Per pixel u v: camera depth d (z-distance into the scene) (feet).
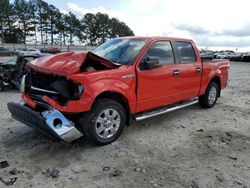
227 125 17.40
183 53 17.90
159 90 15.79
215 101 22.13
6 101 23.70
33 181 10.25
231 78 46.42
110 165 11.57
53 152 12.65
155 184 10.16
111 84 12.96
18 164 11.48
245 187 10.13
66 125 11.85
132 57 14.61
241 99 26.02
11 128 15.79
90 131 12.69
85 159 12.05
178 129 16.37
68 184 10.09
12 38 244.42
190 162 11.98
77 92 12.01
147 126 16.74
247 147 13.79
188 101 19.53
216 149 13.43
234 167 11.62
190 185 10.14
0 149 12.89
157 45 15.85
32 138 14.24
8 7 234.58
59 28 274.98
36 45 193.36
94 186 9.99
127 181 10.34
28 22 254.47
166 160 12.12
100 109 12.78
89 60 13.12
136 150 13.11
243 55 114.32
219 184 10.28
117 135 13.94
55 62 13.16
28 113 12.21
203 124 17.49
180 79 17.28
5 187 9.82
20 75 22.94
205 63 19.86
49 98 12.51
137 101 14.56
